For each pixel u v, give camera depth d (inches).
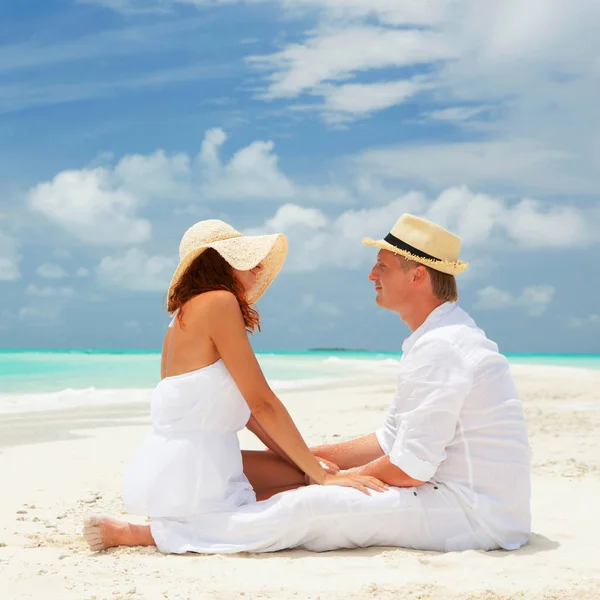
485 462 144.3
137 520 181.8
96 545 144.4
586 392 650.8
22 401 543.5
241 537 142.5
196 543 143.1
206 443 145.7
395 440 147.0
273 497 146.5
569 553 142.3
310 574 127.0
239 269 148.8
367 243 154.4
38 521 178.7
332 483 147.5
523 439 147.2
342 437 335.3
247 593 116.5
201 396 145.5
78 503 201.5
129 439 332.2
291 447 148.5
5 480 232.5
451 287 151.3
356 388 741.3
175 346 150.3
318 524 141.9
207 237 154.4
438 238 149.2
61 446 305.6
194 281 152.8
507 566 132.1
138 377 922.7
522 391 668.1
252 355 147.9
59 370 1098.7
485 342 146.9
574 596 116.5
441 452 142.7
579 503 194.2
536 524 169.3
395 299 152.6
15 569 130.3
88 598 113.4
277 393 660.7
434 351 143.5
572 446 304.5
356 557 138.1
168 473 143.9
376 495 143.5
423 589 117.9
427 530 143.8
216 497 144.9
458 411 142.6
